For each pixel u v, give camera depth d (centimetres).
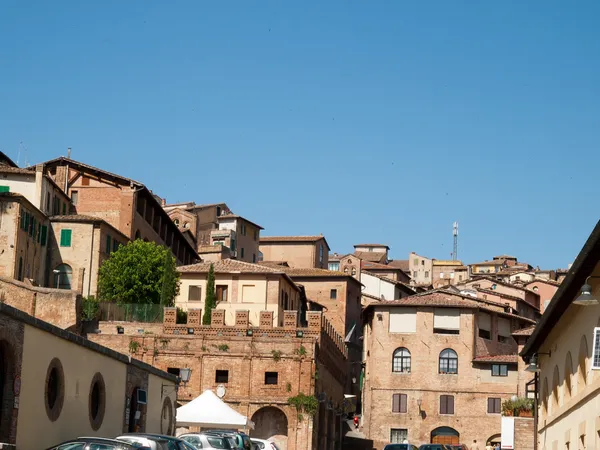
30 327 3662
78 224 10262
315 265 16862
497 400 10550
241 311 9212
